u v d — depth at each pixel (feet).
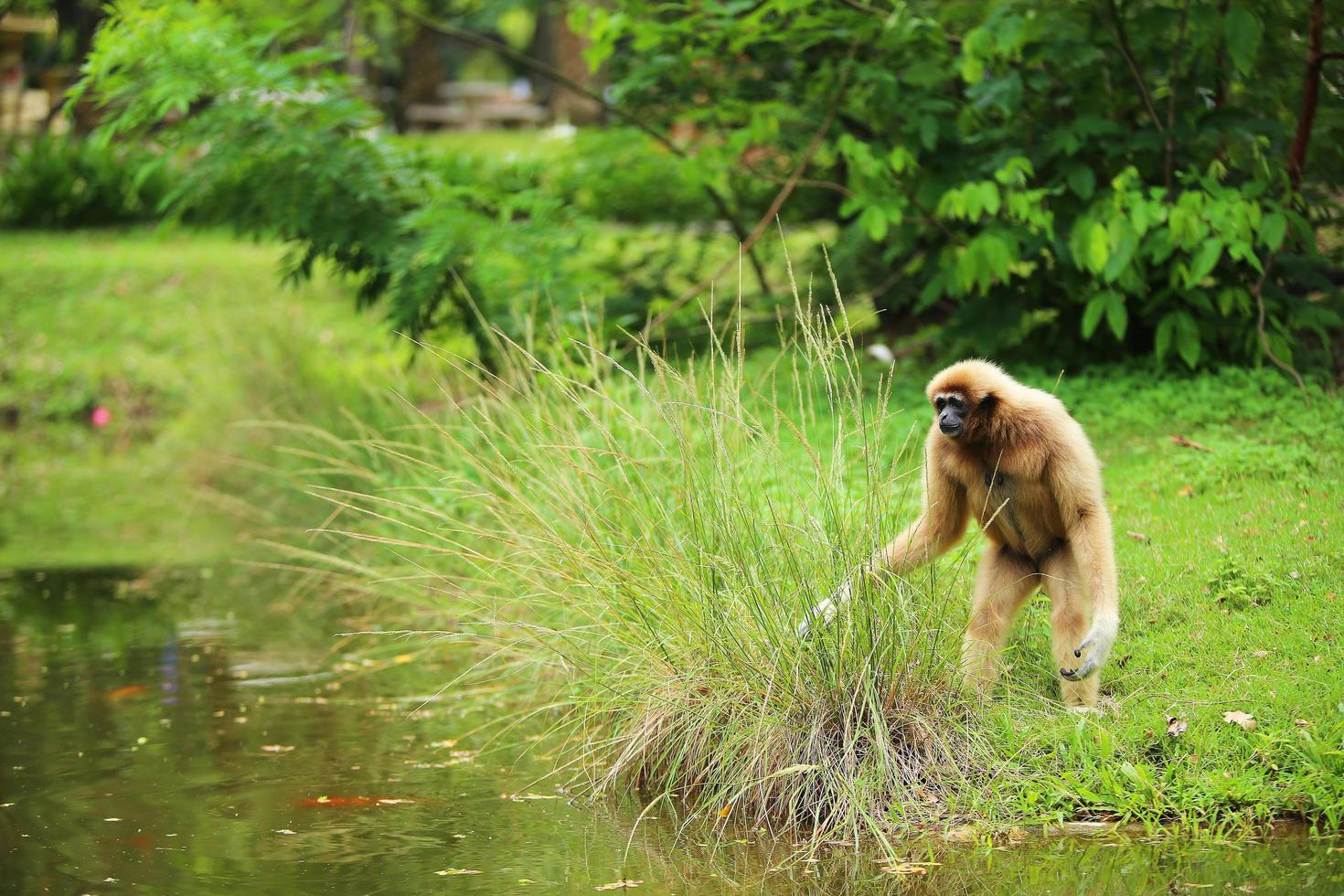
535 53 164.45
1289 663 23.82
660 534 28.04
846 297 55.11
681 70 51.78
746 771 23.56
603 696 26.27
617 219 64.64
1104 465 35.78
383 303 78.95
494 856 21.80
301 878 20.99
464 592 27.86
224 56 48.91
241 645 38.37
